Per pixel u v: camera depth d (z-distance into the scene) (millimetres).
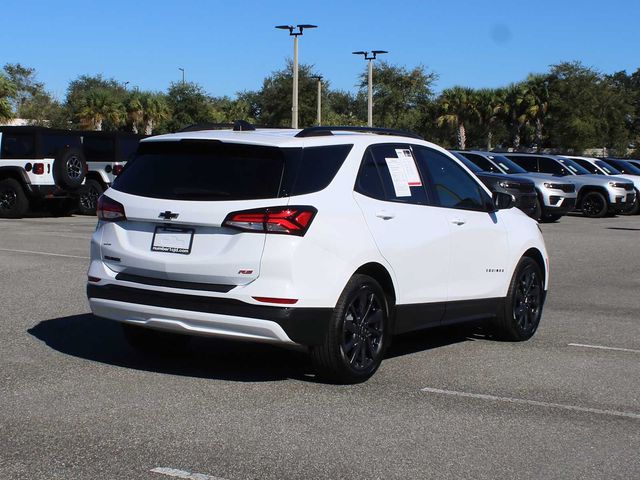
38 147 22359
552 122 63906
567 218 27406
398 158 7324
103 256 6781
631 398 6480
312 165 6508
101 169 24391
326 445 5254
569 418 5941
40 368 6965
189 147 6617
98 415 5746
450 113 65312
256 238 6199
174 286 6391
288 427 5582
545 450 5270
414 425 5699
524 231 8602
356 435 5461
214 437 5352
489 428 5676
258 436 5391
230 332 6273
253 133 6797
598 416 6008
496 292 8211
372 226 6770
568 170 28453
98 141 24391
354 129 7367
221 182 6398
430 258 7363
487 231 8047
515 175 24359
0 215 22719
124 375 6801
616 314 10109
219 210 6273
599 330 9156
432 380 6895
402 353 7902
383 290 7012
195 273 6309
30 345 7777
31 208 25266
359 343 6691
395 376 7000
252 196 6273
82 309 9531
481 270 7996
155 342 7406
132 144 24828
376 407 6090
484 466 4965
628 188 27875
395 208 7066
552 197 24500
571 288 12102
